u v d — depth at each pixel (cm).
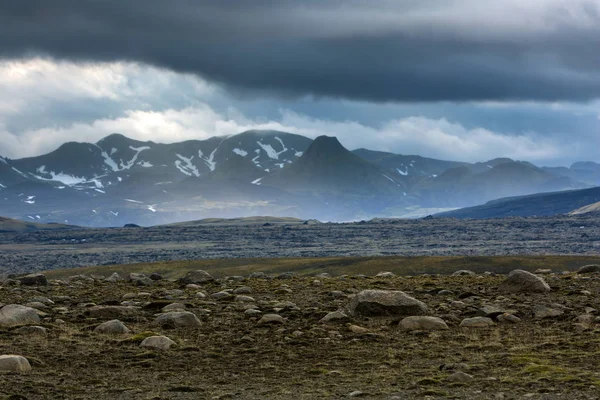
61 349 3772
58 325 4309
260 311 4828
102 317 4619
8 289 6153
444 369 3325
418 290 5672
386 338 4047
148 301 5278
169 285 6556
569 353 3584
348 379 3209
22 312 4366
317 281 6500
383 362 3534
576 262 17638
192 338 4094
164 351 3775
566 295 5306
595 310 4697
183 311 4491
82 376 3278
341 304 5053
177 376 3319
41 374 3278
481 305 4931
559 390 2856
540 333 4091
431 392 2864
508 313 4488
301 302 5231
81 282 6994
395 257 19825
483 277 6744
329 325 4378
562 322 4362
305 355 3741
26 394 2914
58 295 5791
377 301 4603
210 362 3594
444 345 3872
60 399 2861
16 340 3919
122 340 3953
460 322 4428
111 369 3438
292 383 3161
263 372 3397
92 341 3966
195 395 2942
